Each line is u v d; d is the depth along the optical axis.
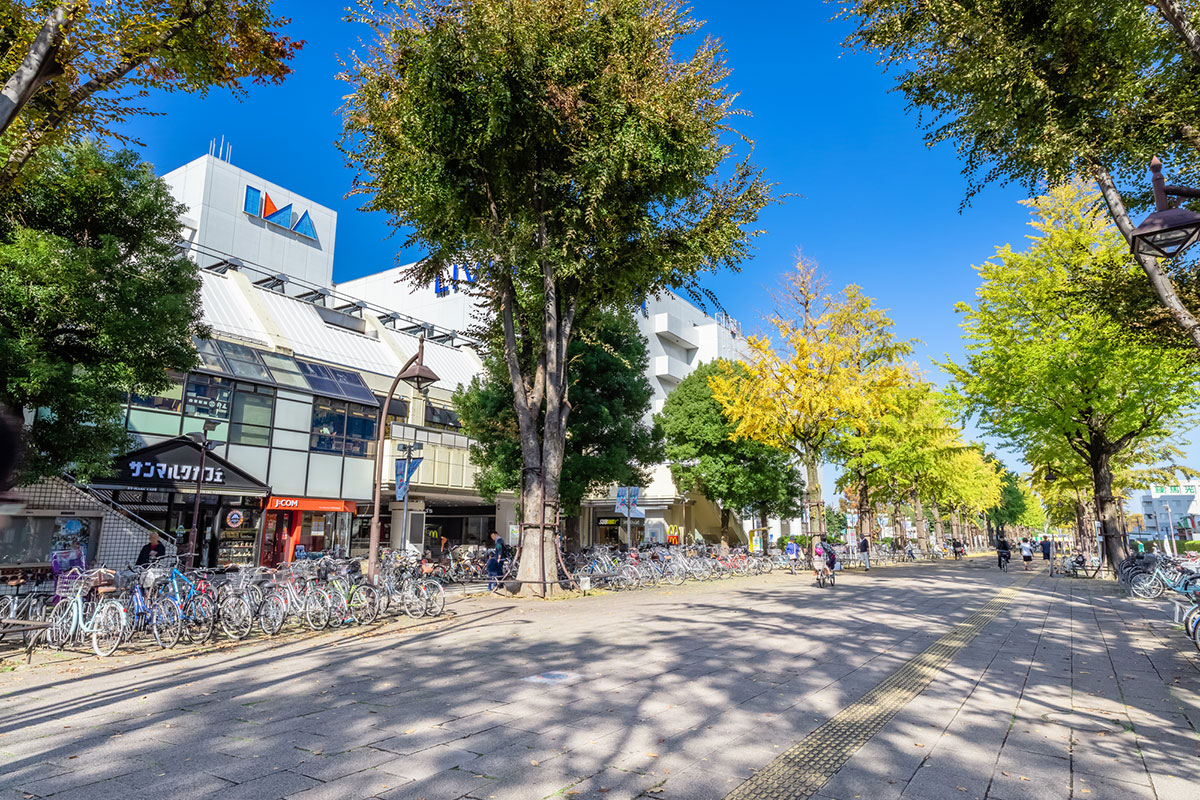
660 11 14.77
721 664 7.24
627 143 13.51
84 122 6.57
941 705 5.64
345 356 26.52
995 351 20.61
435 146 14.45
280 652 8.24
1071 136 8.19
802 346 22.62
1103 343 18.02
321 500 22.78
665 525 33.59
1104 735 4.81
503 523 29.78
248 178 42.25
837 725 4.97
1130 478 34.03
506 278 15.91
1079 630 10.21
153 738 4.62
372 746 4.42
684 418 30.94
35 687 6.39
